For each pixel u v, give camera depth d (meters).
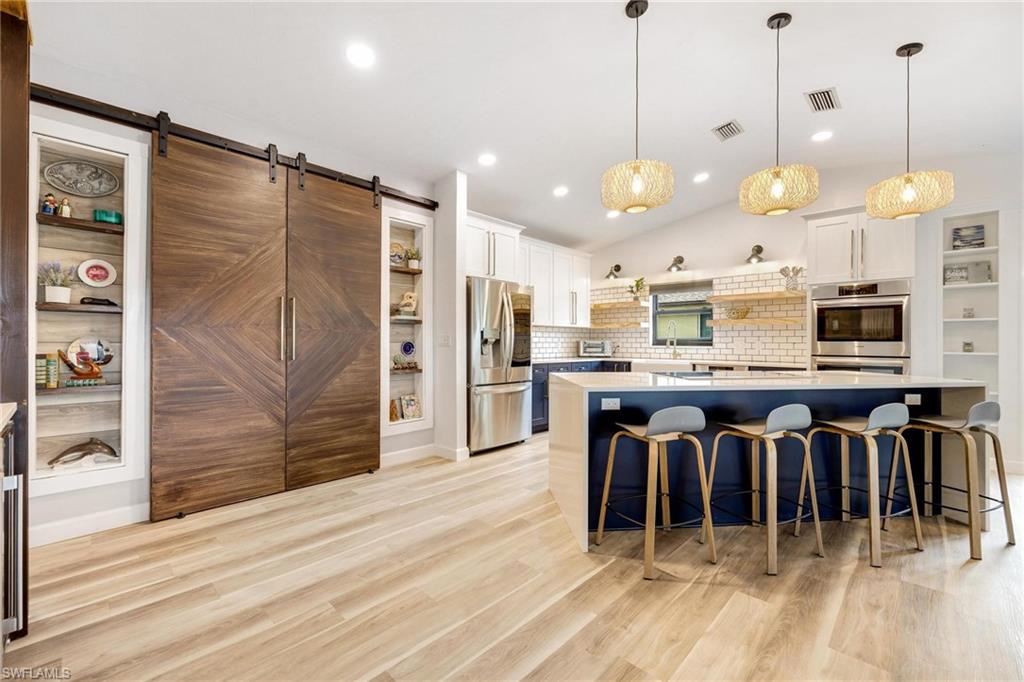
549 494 3.15
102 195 2.62
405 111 3.09
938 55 2.67
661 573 2.07
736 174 4.63
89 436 2.56
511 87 2.90
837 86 3.02
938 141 3.77
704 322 5.81
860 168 4.44
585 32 2.44
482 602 1.84
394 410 4.03
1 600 1.30
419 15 2.26
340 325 3.49
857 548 2.32
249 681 1.41
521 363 4.70
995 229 3.80
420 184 4.13
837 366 4.21
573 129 3.49
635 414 2.58
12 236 1.63
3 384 1.61
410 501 3.00
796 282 4.81
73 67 2.40
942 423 2.41
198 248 2.78
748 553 2.27
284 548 2.31
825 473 2.72
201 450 2.80
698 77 2.89
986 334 3.85
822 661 1.49
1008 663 1.47
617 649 1.56
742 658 1.50
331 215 3.45
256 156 3.05
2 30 1.63
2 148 1.63
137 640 1.60
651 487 2.07
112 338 2.64
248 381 2.99
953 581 1.99
